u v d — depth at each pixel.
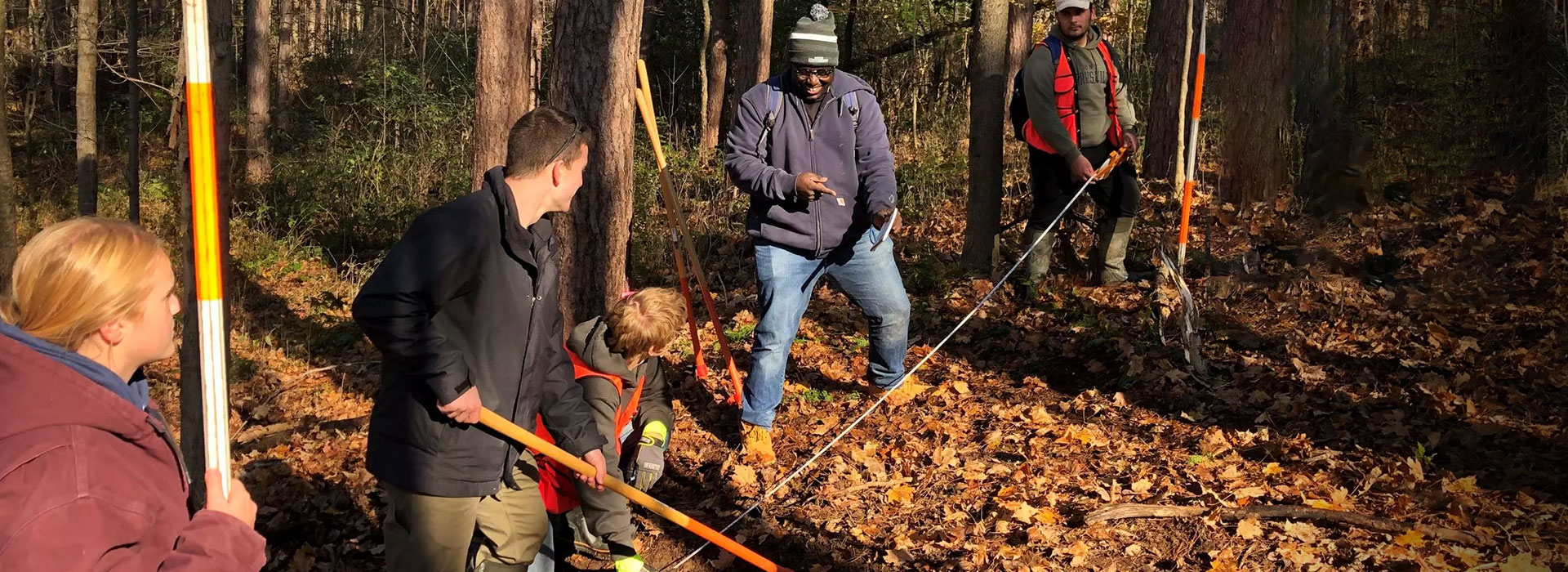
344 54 27.00
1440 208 6.08
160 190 17.89
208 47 1.80
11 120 24.27
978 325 6.98
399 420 3.03
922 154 13.46
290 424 6.78
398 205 14.98
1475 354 5.53
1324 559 3.90
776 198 4.80
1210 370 5.79
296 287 11.88
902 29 18.47
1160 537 4.17
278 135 22.19
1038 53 6.77
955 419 5.52
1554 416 4.84
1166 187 9.63
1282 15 5.46
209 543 1.79
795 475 4.95
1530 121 5.57
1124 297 6.96
